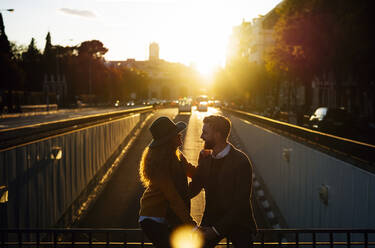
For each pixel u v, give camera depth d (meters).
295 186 14.15
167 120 3.65
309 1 37.00
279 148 17.19
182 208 3.51
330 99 56.78
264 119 23.48
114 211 15.77
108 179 20.59
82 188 18.33
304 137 14.32
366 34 30.47
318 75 41.81
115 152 27.58
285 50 40.34
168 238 3.58
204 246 3.87
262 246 4.46
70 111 73.56
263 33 102.12
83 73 110.38
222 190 3.85
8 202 10.58
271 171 19.14
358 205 8.54
